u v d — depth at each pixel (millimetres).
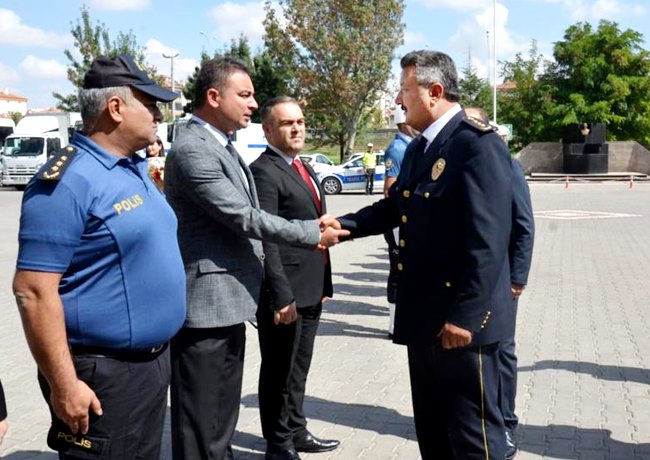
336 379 5656
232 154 3424
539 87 39000
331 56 37938
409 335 3074
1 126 36188
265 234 3225
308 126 40531
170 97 2605
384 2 37594
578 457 4180
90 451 2480
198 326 3311
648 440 4414
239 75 3328
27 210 2324
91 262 2398
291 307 3824
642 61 37812
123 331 2459
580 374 5715
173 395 3430
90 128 2506
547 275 10164
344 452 4289
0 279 10094
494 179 2799
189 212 3320
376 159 28031
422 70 2986
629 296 8695
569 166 34219
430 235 2979
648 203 21922
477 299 2801
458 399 3016
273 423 4102
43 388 2570
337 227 3494
